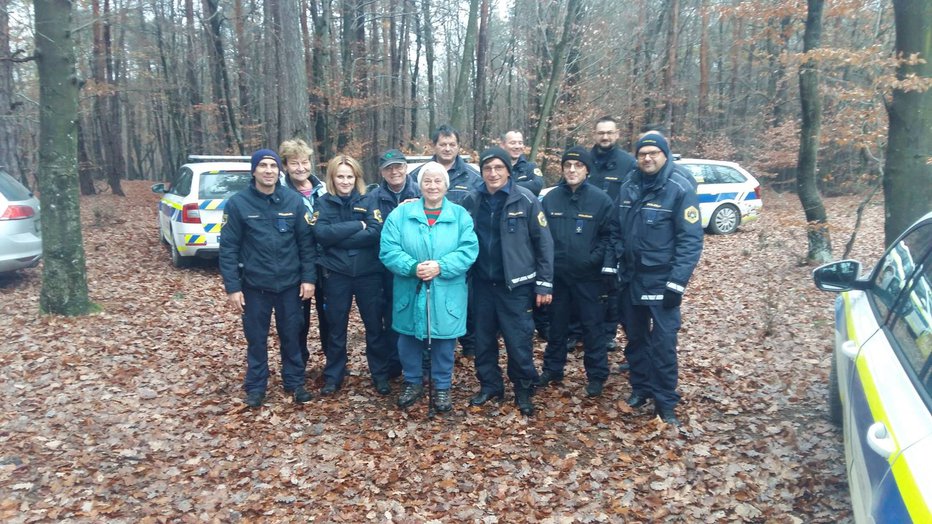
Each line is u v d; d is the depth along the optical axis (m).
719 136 20.89
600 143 5.36
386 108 25.05
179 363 5.65
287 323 4.66
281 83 10.69
